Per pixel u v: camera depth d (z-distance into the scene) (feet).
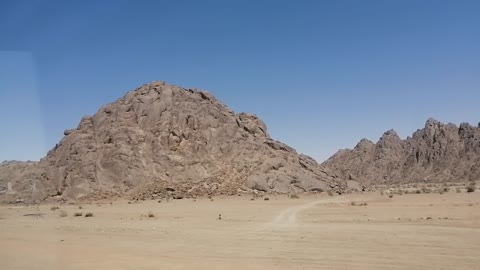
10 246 87.86
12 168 357.82
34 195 278.46
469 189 257.96
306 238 92.32
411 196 230.07
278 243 87.15
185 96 353.31
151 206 210.79
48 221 150.10
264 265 66.69
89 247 86.22
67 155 305.94
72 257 74.38
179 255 76.07
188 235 102.99
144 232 110.52
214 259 71.92
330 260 69.41
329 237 92.63
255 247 83.15
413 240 85.87
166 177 286.05
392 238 88.84
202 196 258.78
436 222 113.91
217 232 107.34
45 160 328.29
